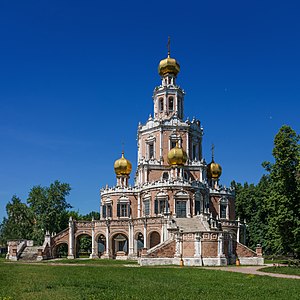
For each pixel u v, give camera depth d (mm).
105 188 98562
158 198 88125
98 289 29016
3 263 69750
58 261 76500
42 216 110375
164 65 105688
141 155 101000
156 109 104438
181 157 92125
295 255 61000
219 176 105500
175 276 40781
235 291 28594
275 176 57875
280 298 25453
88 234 92875
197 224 77062
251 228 110875
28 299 23578
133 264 66438
